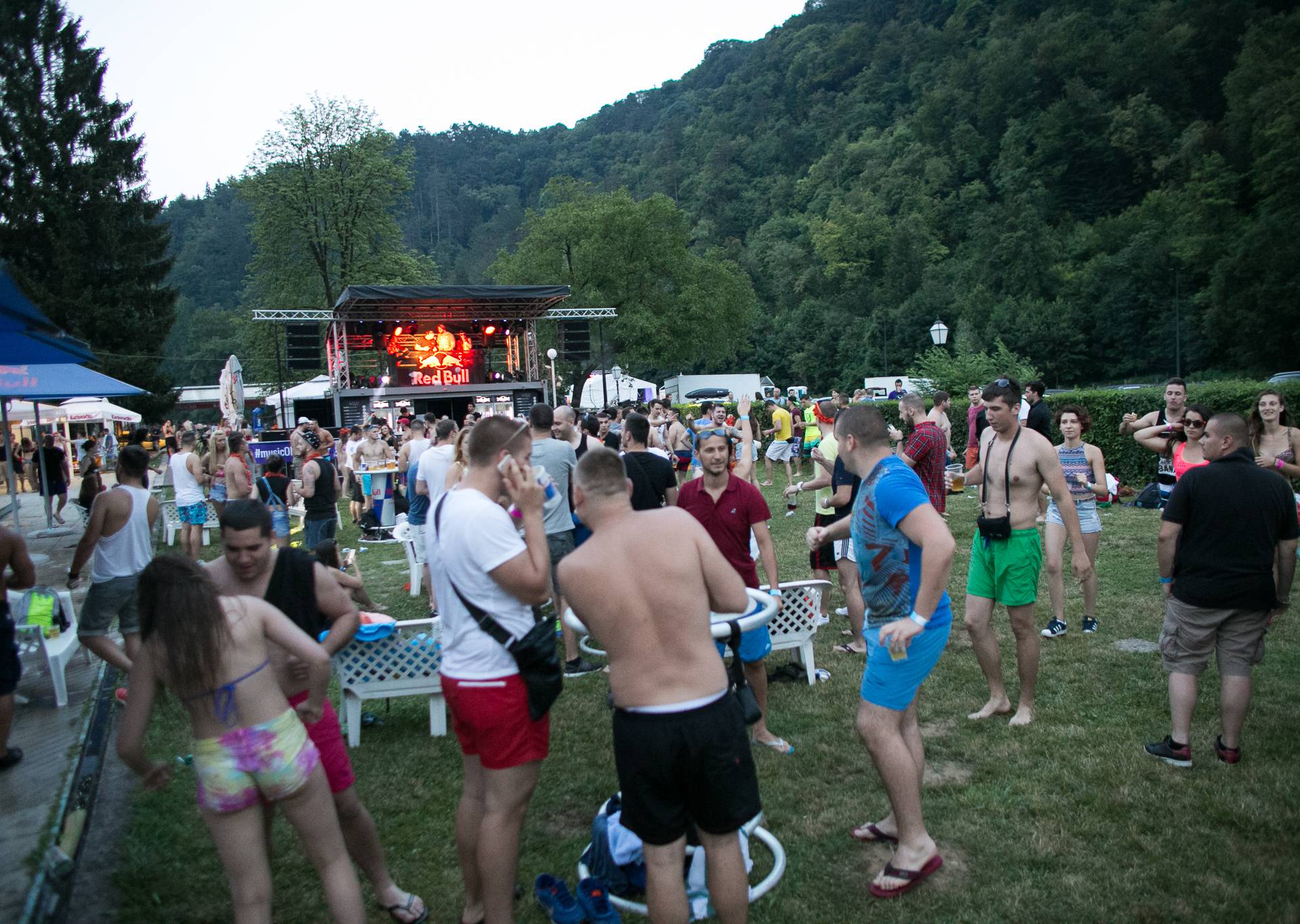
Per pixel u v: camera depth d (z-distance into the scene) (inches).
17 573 160.7
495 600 103.7
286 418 1193.4
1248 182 2279.8
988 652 175.8
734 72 6899.6
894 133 4384.8
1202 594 147.0
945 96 4220.0
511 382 1102.4
